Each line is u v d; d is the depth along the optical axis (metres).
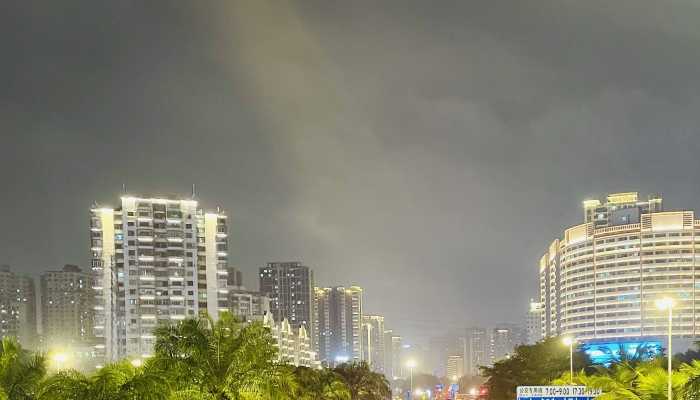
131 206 171.50
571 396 48.91
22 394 32.78
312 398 83.31
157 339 43.91
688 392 39.72
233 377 44.28
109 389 34.94
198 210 180.12
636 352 119.19
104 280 169.38
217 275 178.50
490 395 112.25
